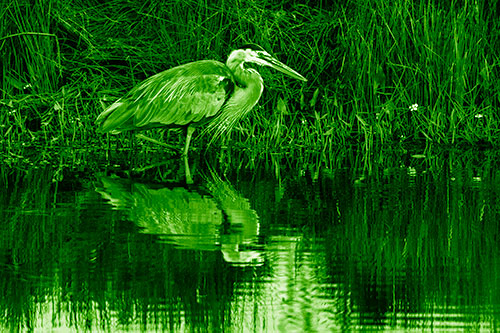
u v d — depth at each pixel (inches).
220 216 364.2
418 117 581.9
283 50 609.9
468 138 567.5
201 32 600.1
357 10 592.7
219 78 512.1
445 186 429.4
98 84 590.2
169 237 328.2
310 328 239.0
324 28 617.0
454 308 255.4
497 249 315.3
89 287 270.4
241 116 526.9
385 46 589.6
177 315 249.8
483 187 426.6
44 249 310.2
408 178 452.8
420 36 586.2
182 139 571.5
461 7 591.8
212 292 266.4
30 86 582.9
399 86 593.3
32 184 427.5
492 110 587.8
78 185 427.5
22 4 590.2
